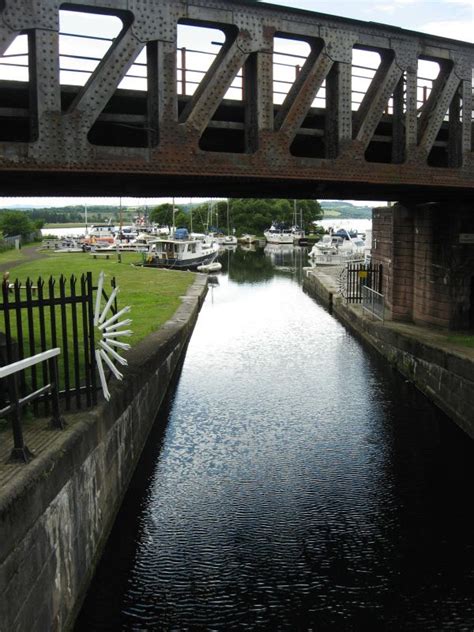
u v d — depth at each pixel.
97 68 9.05
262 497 10.51
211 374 18.36
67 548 6.94
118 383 10.45
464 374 13.74
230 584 8.21
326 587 8.19
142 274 39.81
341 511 10.10
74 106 8.91
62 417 7.66
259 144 10.48
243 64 10.29
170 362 16.83
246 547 9.01
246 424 14.04
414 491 10.78
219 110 11.29
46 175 9.38
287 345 22.55
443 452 12.51
